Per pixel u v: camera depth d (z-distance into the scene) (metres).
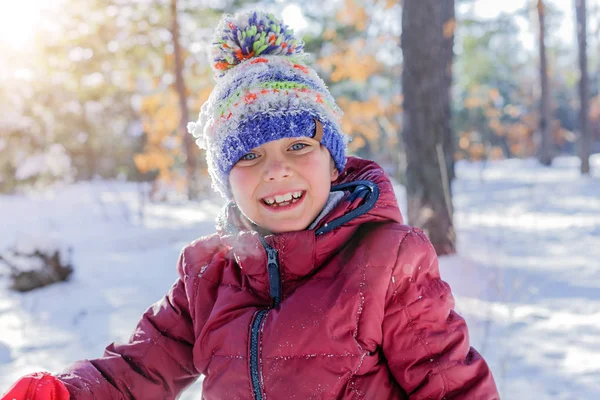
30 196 19.94
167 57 14.59
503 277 4.48
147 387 1.41
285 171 1.29
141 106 13.66
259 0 15.30
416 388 1.24
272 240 1.32
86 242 8.59
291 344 1.23
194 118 15.02
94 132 25.47
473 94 22.08
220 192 1.49
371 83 18.25
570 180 13.88
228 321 1.33
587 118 15.61
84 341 3.73
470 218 7.81
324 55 15.00
